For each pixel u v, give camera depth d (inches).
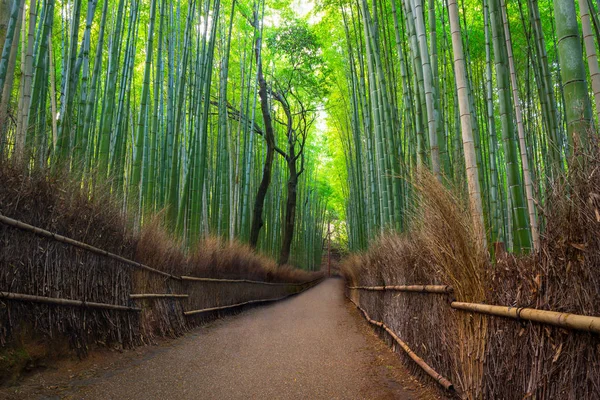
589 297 54.1
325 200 1311.5
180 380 111.7
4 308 101.0
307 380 114.1
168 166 311.1
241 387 106.3
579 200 56.4
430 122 155.5
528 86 236.8
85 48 209.0
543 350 61.5
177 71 340.2
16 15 142.5
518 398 67.9
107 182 150.9
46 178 120.0
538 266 65.1
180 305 204.5
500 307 71.1
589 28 102.4
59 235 118.0
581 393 54.0
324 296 558.9
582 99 98.2
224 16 444.8
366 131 394.0
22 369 103.1
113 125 327.6
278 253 754.8
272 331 204.7
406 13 201.2
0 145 107.3
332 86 591.2
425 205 104.7
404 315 141.9
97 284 137.2
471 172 105.7
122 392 100.4
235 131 554.9
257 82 552.4
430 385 108.5
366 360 143.4
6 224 102.2
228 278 293.6
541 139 243.0
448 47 304.8
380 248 203.9
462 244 88.7
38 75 183.2
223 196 409.4
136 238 166.2
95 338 133.9
